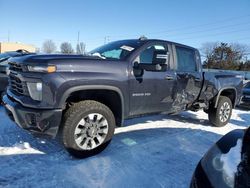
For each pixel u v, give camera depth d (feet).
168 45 16.08
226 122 20.79
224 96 20.90
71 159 12.22
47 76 10.96
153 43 15.05
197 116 24.07
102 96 13.11
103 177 10.78
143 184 10.48
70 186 9.95
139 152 13.65
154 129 18.22
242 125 22.11
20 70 11.96
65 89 11.17
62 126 11.68
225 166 6.34
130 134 16.63
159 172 11.59
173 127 19.17
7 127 16.28
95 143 12.56
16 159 11.86
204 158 7.29
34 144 13.69
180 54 16.84
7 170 10.80
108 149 13.73
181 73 16.43
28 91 11.56
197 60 18.29
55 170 11.07
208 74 18.92
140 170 11.63
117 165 11.94
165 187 10.39
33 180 10.18
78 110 11.71
